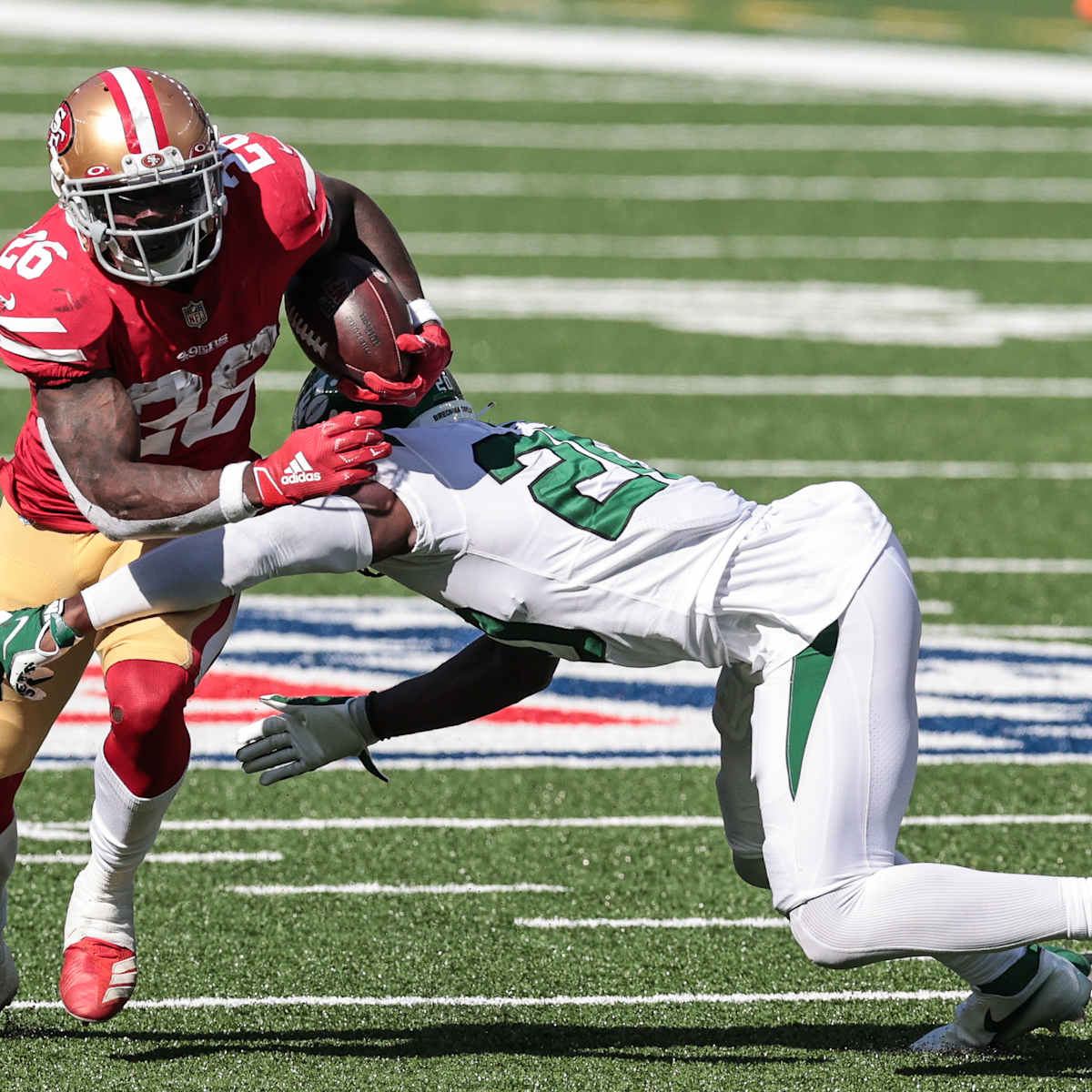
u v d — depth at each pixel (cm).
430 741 1588
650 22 5684
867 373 2730
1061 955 1041
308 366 2736
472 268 3244
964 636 1811
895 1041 1062
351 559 918
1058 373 2747
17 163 3781
